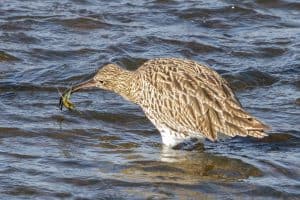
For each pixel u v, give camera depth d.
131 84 18.20
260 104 19.70
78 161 16.72
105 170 16.41
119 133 18.28
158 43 23.02
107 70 18.45
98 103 19.45
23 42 22.62
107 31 23.70
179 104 17.30
